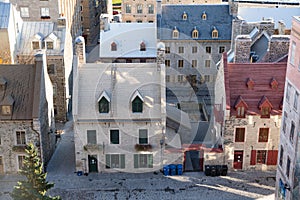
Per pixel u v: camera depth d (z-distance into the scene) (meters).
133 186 48.28
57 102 62.94
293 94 39.88
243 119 48.44
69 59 65.12
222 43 73.06
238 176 49.88
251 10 76.94
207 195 46.75
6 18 58.91
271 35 58.03
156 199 46.12
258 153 50.06
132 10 92.62
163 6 74.81
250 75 49.53
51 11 76.25
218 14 74.50
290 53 40.88
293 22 40.00
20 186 37.47
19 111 47.66
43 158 49.97
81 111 48.38
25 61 61.84
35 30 63.22
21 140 48.66
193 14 74.19
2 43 58.66
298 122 38.38
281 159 43.41
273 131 49.06
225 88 48.72
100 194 46.97
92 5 102.88
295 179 39.09
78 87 49.16
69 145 56.91
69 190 47.59
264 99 48.06
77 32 92.62
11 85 48.66
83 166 49.91
